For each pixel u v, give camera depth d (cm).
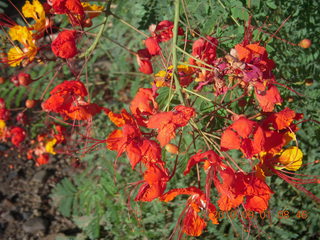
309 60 39
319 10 39
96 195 48
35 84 50
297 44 37
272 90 28
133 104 29
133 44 53
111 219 49
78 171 62
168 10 38
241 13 32
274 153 28
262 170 29
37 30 33
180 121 25
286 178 30
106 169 49
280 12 37
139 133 26
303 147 43
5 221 57
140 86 53
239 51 28
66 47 30
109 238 49
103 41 53
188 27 30
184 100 28
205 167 26
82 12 30
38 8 32
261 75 27
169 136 25
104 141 33
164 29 33
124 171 54
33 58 33
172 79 28
